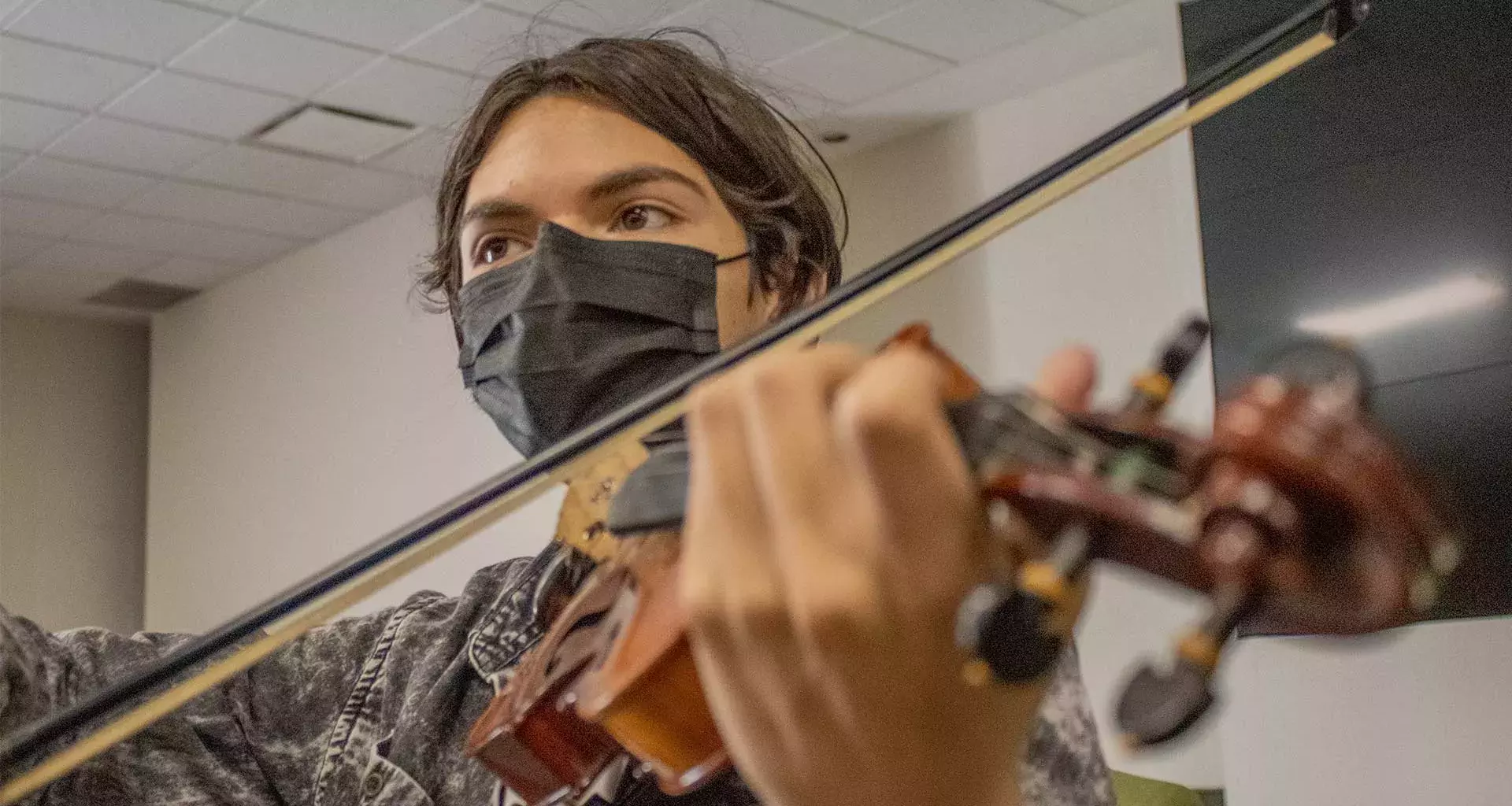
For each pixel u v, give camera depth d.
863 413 0.45
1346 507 0.39
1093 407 0.54
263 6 3.27
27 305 5.74
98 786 1.05
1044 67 3.69
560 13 3.29
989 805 0.52
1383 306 2.82
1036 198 0.92
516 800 1.01
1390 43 2.87
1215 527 0.41
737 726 0.52
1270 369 0.43
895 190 4.14
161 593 5.75
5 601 5.58
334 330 5.12
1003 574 0.49
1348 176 2.90
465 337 1.17
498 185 1.14
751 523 0.49
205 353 5.69
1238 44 3.13
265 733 1.15
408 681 1.13
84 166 4.27
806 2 3.24
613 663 0.80
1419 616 0.40
